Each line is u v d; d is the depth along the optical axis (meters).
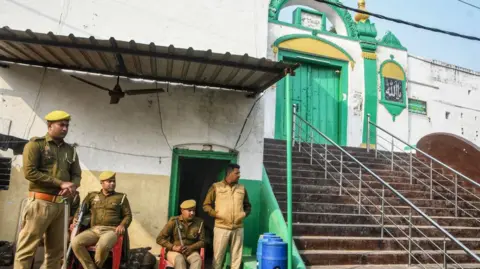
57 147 4.30
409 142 11.77
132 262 5.41
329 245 6.06
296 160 8.60
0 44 5.33
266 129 10.21
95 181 6.29
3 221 5.93
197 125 6.88
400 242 6.39
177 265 5.04
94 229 5.04
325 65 11.33
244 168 7.03
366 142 11.20
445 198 8.07
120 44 5.03
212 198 5.89
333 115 11.27
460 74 13.12
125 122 6.55
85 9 6.60
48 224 4.11
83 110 6.41
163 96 6.77
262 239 5.34
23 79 6.22
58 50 5.45
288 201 5.31
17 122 6.12
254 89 6.96
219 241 5.61
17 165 6.09
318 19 11.66
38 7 6.37
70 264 4.96
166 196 6.54
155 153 6.61
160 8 6.98
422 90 12.37
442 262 6.28
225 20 7.33
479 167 9.17
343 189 7.58
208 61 5.40
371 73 11.58
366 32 11.74
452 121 12.66
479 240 6.84
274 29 10.81
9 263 5.50
